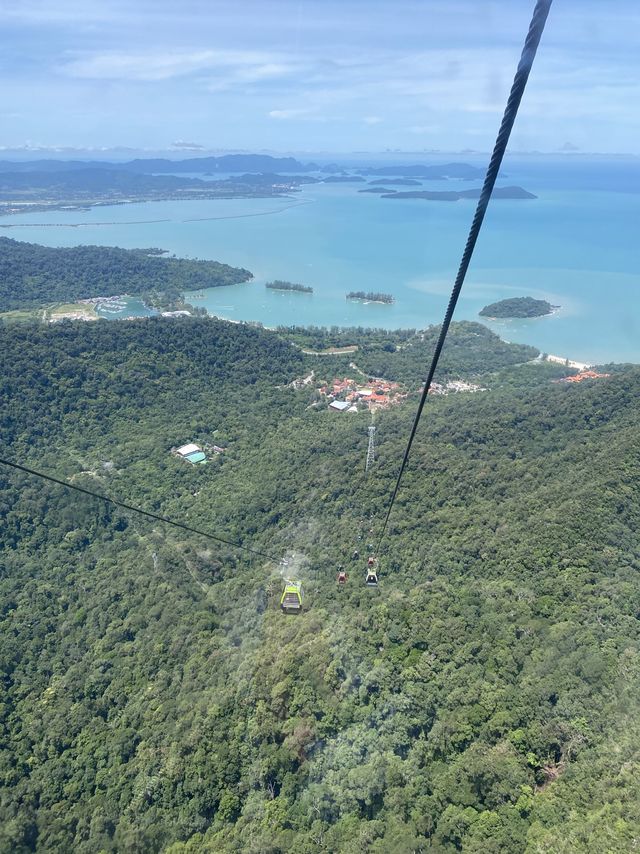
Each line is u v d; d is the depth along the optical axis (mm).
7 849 41531
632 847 30078
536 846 33281
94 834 42531
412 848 35531
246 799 42438
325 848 37625
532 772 38781
